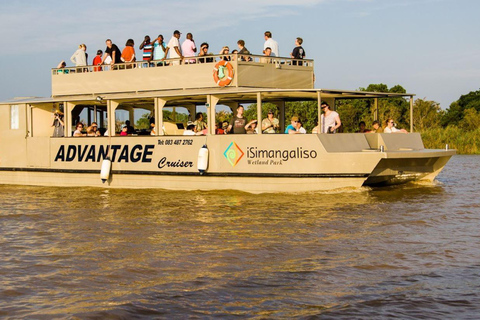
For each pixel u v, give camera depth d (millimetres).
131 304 7492
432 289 7867
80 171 19156
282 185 16078
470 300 7430
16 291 8164
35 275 8914
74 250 10406
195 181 17312
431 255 9562
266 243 10531
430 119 56469
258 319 6961
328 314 7051
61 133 20172
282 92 16344
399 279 8320
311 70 18781
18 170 20344
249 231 11586
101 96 18734
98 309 7355
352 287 8016
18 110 20328
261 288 8039
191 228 12016
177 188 17641
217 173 16859
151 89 18359
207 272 8828
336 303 7414
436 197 15633
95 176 18938
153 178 17969
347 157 15461
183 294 7859
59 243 11008
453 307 7199
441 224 12078
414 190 17031
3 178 20703
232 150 16625
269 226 12023
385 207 14039
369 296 7641
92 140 18953
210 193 16750
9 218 13719
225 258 9578
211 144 16922
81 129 19953
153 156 17859
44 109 20609
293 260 9398
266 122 17688
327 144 15688
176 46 18312
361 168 15430
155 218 13266
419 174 17609
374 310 7148
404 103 51844
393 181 17812
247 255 9742
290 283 8234
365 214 13180
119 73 19016
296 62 18500
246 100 19516
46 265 9469
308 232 11398
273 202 14945
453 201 14953
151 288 8141
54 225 12781
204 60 17922
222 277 8562
